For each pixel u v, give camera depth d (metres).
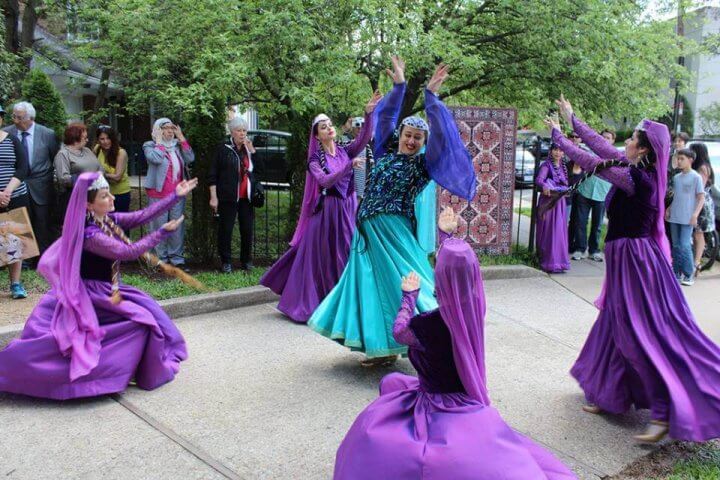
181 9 7.66
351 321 4.66
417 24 7.79
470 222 9.05
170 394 4.50
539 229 8.70
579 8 8.59
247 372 4.94
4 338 5.14
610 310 4.16
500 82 9.95
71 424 4.02
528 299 7.32
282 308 6.23
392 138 4.91
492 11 9.16
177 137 7.51
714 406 3.75
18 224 6.14
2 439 3.81
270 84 8.15
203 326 5.98
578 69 8.47
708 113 24.34
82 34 9.54
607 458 3.80
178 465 3.57
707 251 9.15
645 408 4.15
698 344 3.91
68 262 4.19
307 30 6.79
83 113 10.77
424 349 2.97
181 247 7.54
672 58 9.68
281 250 8.46
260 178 13.70
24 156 6.89
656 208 4.07
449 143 4.30
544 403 4.54
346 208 6.19
